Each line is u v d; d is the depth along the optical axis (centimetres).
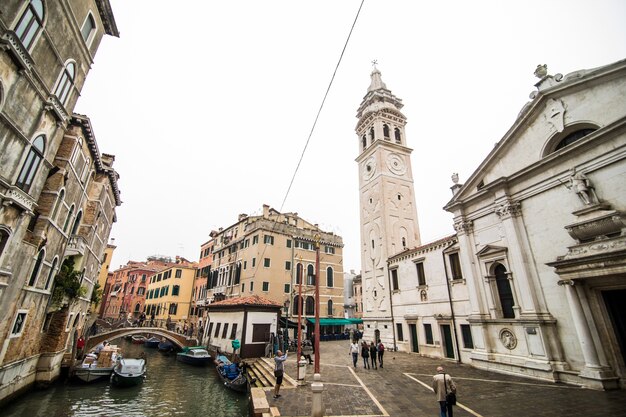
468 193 2047
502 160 1850
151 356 3441
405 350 2555
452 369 1786
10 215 1231
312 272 4175
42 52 1260
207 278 4975
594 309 1325
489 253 1805
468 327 2003
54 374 1923
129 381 2020
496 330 1720
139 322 5650
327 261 4338
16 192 1224
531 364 1485
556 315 1464
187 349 3156
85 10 1532
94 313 4075
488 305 1789
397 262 2808
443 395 884
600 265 1234
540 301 1533
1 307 1260
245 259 4028
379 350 1919
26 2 1102
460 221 2033
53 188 1620
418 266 2539
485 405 1082
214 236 5209
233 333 2831
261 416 1062
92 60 1677
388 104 3916
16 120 1174
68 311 1986
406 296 2625
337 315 4181
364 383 1481
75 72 1559
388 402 1169
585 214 1373
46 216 1562
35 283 1553
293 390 1401
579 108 1484
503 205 1750
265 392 1359
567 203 1473
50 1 1243
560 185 1510
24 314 1489
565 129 1539
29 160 1315
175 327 4869
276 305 2931
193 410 1645
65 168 1681
